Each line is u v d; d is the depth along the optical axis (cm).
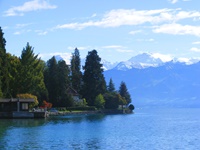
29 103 13388
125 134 8238
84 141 6775
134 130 9412
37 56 14800
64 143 6456
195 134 8569
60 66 18212
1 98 12506
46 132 8044
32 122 10712
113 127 10144
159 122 13388
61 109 16838
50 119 12369
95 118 14338
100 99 19800
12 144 6222
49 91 17412
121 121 13212
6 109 12500
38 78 14588
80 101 18912
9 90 13588
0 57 13000
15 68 13938
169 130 9650
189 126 11300
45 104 15612
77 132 8300
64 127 9375
